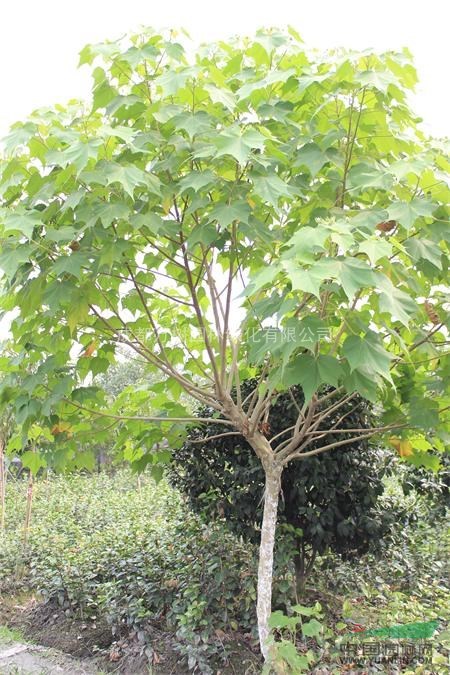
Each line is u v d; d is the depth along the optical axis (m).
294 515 4.85
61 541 6.48
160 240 3.84
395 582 5.39
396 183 2.91
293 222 3.34
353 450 4.71
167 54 3.13
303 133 3.15
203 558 4.90
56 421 3.95
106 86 3.17
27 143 2.97
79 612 5.33
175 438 4.54
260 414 3.70
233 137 2.71
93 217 2.86
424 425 3.51
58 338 3.57
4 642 5.00
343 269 2.34
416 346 3.37
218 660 4.28
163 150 3.20
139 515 7.14
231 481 4.91
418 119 3.09
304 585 4.92
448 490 5.61
